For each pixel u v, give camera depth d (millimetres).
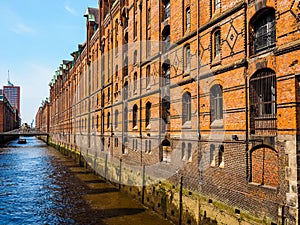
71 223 15383
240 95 11094
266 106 10352
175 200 14477
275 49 9672
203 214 12438
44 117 114375
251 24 10953
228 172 11383
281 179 9125
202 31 13547
